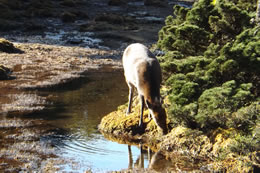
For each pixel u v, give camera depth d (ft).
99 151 32.86
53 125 39.11
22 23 117.50
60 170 28.50
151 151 33.27
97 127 38.96
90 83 59.31
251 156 29.07
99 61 78.33
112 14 134.62
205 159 30.94
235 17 38.83
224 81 35.68
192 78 35.14
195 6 45.21
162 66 38.22
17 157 30.40
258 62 33.83
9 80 58.34
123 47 94.63
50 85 56.49
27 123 39.19
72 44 95.91
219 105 31.78
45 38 101.55
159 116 32.12
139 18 138.82
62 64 72.79
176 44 39.96
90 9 152.35
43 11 130.72
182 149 32.35
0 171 27.76
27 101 47.24
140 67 33.50
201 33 38.83
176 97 33.83
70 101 48.60
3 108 43.83
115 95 52.42
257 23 40.01
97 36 105.70
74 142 34.65
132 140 35.53
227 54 34.65
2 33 105.09
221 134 31.65
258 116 30.68
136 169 29.04
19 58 75.51
